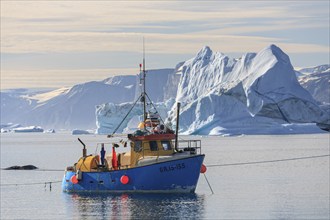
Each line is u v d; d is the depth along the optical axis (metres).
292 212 72.38
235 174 114.75
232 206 75.75
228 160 157.62
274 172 118.88
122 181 79.12
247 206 75.81
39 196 86.56
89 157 82.62
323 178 107.06
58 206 76.75
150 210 72.38
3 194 89.81
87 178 81.50
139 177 78.69
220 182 100.69
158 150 79.81
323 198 82.31
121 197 79.56
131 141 79.81
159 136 79.88
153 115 83.88
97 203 76.62
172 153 80.12
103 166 80.94
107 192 80.56
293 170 123.62
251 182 100.69
